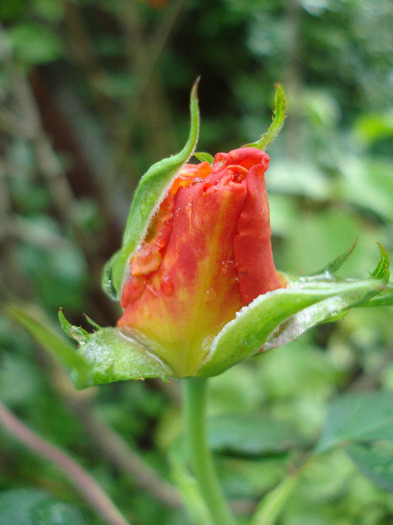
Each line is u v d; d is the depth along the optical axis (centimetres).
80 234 18
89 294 24
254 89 43
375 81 49
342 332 32
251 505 14
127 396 26
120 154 19
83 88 25
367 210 25
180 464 11
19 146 20
